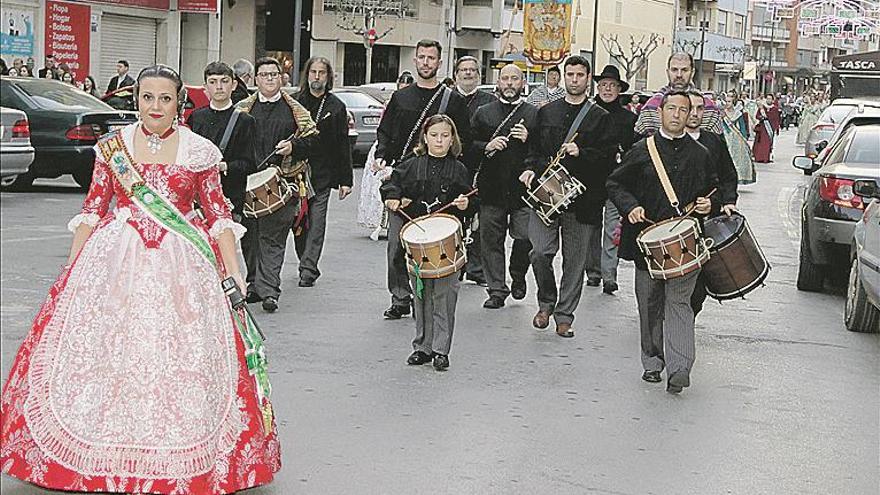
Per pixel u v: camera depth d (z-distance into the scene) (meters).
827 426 8.98
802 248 15.13
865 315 12.48
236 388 6.61
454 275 9.99
